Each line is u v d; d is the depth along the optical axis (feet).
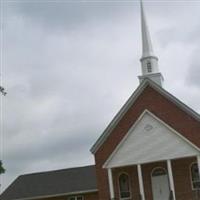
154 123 132.57
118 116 139.95
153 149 131.44
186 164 135.13
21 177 180.65
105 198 136.87
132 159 132.36
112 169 139.64
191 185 133.80
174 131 130.52
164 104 137.18
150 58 152.56
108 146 139.64
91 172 170.91
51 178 173.78
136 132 133.49
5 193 171.12
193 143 132.87
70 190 160.97
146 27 156.04
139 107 139.13
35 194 165.17
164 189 136.26
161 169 137.49
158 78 150.30
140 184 131.44
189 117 134.72
